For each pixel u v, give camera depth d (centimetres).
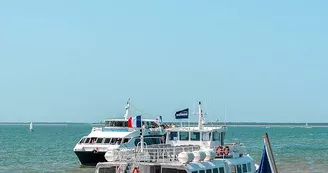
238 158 6919
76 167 12338
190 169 5466
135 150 5991
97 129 12000
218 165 6084
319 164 13750
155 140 12050
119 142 11312
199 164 5725
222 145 7294
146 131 11825
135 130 11688
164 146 6844
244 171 6881
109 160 5947
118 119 11875
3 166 12975
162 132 12319
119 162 5809
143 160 5781
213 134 7588
